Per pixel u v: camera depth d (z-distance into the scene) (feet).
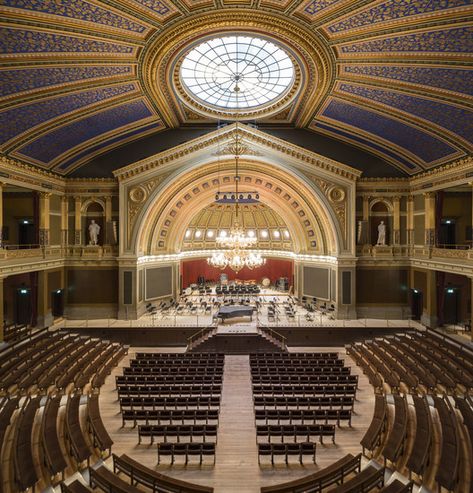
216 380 46.09
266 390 43.04
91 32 40.65
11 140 55.88
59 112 55.31
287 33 45.14
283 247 105.40
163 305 81.46
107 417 40.04
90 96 54.29
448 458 26.76
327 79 54.24
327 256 79.71
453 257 62.80
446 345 57.72
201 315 78.38
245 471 30.76
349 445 34.35
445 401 38.17
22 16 35.60
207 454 31.30
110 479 26.61
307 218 83.56
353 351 58.80
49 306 72.49
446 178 64.75
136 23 41.42
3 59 40.40
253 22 43.55
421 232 73.61
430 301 70.64
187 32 44.98
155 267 82.43
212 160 75.00
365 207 76.84
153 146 77.20
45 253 69.67
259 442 35.09
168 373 48.96
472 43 38.09
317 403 39.40
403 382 45.70
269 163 75.36
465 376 44.32
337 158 77.51
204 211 105.81
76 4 35.96
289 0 39.32
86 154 73.77
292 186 79.71
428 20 36.91
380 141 69.97
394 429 32.81
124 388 42.86
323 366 52.60
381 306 77.30
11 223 77.25
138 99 60.13
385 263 76.95
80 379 46.14
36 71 44.29
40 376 46.34
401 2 35.42
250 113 73.72
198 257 106.32
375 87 53.21
